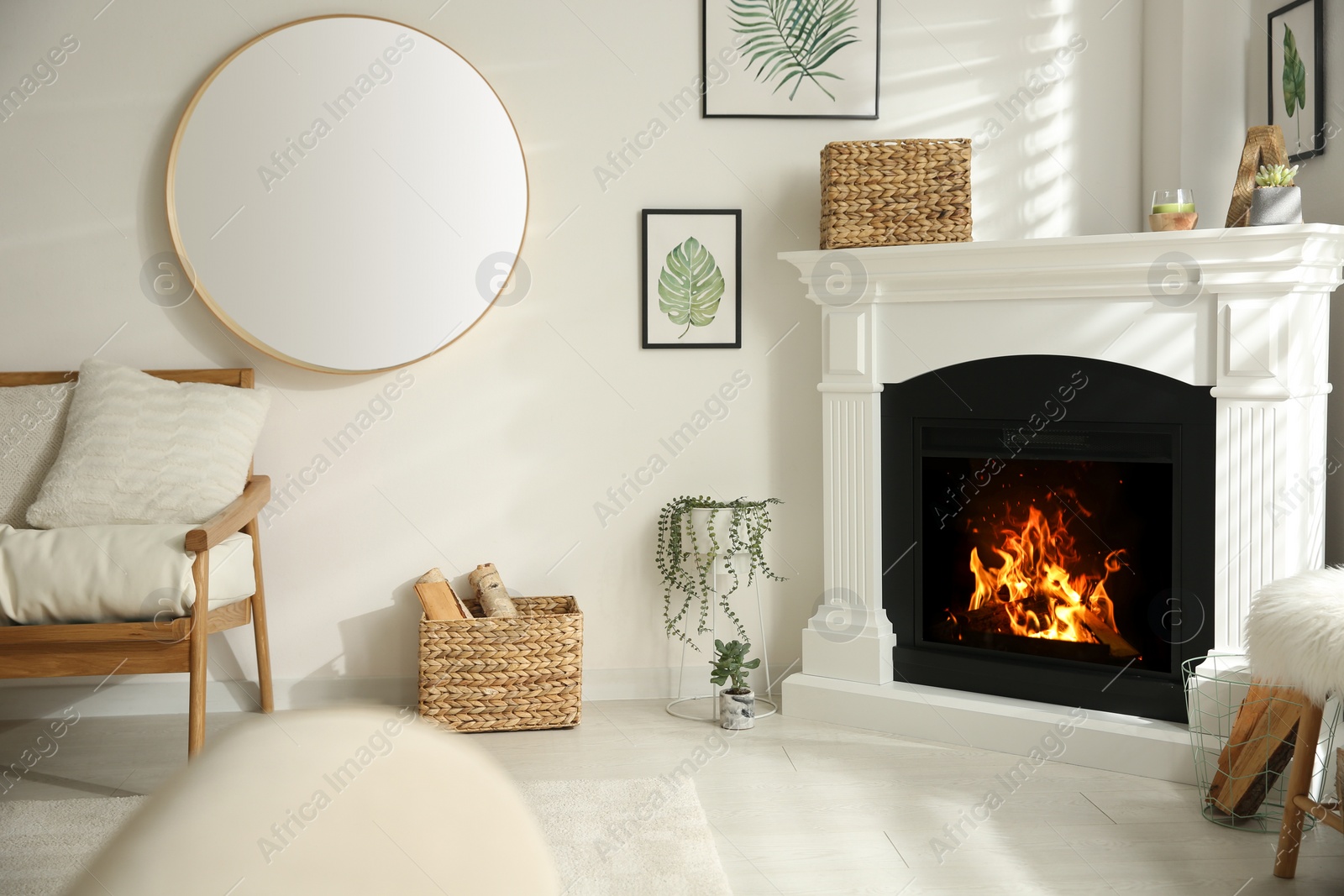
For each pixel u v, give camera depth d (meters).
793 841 2.31
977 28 3.31
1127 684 2.79
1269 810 2.43
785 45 3.29
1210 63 3.10
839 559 3.18
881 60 3.32
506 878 0.39
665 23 3.28
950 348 3.00
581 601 3.37
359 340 3.22
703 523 3.30
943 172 3.06
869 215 3.08
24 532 2.60
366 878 0.37
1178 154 3.12
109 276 3.20
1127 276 2.72
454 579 3.34
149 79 3.17
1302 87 2.89
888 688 3.08
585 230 3.31
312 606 3.30
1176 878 2.12
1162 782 2.63
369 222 3.21
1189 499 2.71
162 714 3.24
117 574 2.48
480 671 3.03
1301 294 2.57
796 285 3.35
